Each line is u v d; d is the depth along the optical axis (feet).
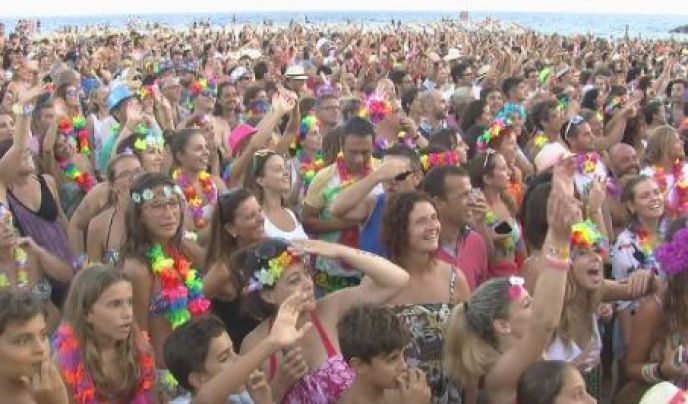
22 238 19.13
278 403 14.69
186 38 150.61
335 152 25.03
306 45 110.11
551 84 56.75
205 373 13.88
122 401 14.47
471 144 29.35
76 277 14.26
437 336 16.06
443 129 27.61
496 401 14.12
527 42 123.54
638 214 21.21
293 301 14.28
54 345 14.15
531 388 12.68
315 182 22.65
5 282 17.70
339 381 14.73
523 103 42.14
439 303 16.53
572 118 31.42
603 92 45.06
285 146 29.27
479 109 34.45
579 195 24.71
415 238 16.48
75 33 204.85
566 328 16.35
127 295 14.16
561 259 13.50
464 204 19.30
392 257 16.88
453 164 22.36
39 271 19.13
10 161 21.72
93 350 14.02
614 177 27.04
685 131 35.47
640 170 27.14
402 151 23.02
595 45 123.75
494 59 70.74
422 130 36.58
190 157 23.41
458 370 14.82
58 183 27.40
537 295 13.65
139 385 14.71
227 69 70.49
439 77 54.85
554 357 16.14
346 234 22.16
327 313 15.83
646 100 44.68
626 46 124.77
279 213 22.20
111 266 14.94
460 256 19.49
